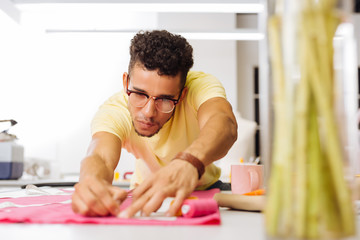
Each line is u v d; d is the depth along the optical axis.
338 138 0.42
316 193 0.42
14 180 2.01
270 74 0.45
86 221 0.66
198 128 1.40
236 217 0.75
